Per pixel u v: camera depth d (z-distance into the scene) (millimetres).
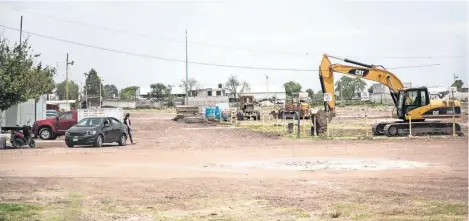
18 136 26406
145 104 134375
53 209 10398
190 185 13570
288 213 10164
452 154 20734
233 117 64438
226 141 30469
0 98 29391
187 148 25609
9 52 29375
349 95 134625
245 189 12922
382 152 21984
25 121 40000
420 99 33344
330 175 15266
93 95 130000
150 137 34969
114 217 9844
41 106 43000
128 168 17156
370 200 11328
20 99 30109
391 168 16688
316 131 34250
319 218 9703
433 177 14578
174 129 44750
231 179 14625
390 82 36031
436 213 9922
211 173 15938
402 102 33719
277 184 13664
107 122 27516
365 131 37188
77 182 14031
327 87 35375
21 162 18938
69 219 8930
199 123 56562
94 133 26406
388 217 9641
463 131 34594
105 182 14047
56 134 33812
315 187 13133
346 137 31688
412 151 22219
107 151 23875
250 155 21516
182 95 158750
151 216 9984
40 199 11547
